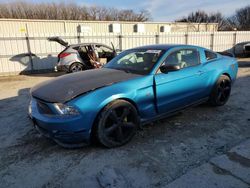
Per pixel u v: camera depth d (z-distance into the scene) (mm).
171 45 4219
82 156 3037
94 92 3021
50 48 11820
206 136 3539
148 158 2947
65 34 11977
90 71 3963
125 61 4156
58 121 2863
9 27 15836
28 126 4098
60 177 2623
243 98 5520
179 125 3984
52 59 11977
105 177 2576
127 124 3287
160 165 2783
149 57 3885
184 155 2996
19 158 3043
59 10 34562
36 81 9234
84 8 36656
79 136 2963
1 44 10766
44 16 33438
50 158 3018
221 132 3670
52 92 3105
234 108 4812
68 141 3016
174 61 3920
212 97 4707
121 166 2787
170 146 3248
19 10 32156
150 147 3234
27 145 3395
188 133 3662
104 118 3045
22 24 16203
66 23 17609
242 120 4148
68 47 9734
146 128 3879
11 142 3500
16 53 11141
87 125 2941
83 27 17953
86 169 2754
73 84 3258
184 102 4059
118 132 3217
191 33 15984
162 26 22234
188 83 4008
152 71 3562
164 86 3617
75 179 2578
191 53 4289
